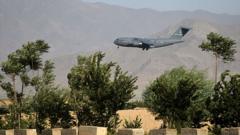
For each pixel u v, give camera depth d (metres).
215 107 90.81
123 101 102.38
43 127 116.81
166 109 99.69
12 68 143.50
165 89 100.25
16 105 133.75
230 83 91.56
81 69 110.88
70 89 115.94
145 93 140.75
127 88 103.25
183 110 98.44
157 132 63.06
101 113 103.38
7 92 145.12
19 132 73.88
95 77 104.31
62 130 69.81
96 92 102.75
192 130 61.06
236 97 89.69
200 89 116.88
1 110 142.50
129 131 63.25
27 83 145.62
